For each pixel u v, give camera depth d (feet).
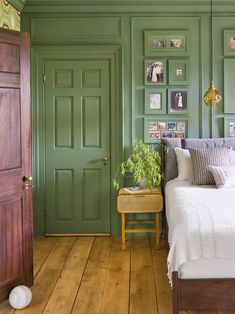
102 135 14.89
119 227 14.99
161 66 14.67
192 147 13.70
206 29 14.55
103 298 9.32
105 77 14.76
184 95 14.71
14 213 9.40
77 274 10.94
